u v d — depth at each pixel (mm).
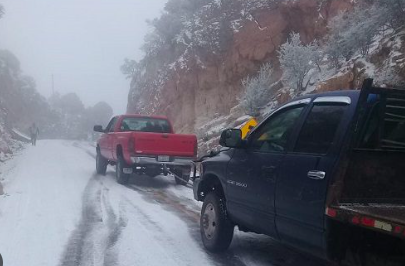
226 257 6215
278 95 16891
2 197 10172
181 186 12867
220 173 6160
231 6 22344
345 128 4164
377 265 3762
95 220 8281
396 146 4527
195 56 23672
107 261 5965
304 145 4688
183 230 7688
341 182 4027
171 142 12289
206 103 22828
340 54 14555
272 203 4879
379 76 11875
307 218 4301
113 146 13406
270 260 6102
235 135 5738
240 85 20891
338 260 4117
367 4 14609
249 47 20234
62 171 15969
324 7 17609
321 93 4867
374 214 3641
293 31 18969
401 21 12930
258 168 5254
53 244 6660
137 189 12156
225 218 6160
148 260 6035
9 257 6008
